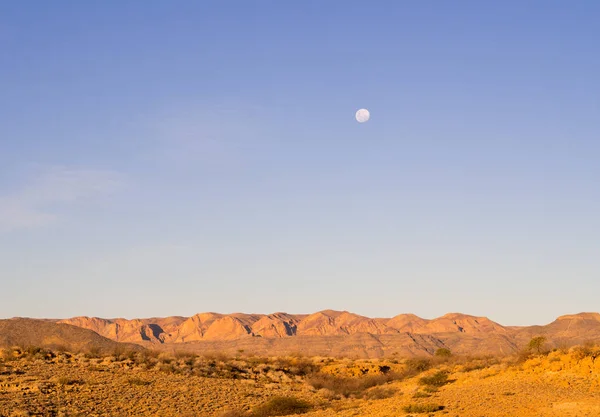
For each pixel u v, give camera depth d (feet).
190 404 129.18
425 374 176.24
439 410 95.76
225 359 210.79
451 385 141.08
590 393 100.01
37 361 169.99
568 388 107.34
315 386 177.78
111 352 197.98
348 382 184.75
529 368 133.69
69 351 198.80
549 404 90.89
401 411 98.22
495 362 170.19
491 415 86.94
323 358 255.09
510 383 120.47
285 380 189.47
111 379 150.61
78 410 113.19
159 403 127.24
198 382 159.74
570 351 135.64
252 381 175.42
